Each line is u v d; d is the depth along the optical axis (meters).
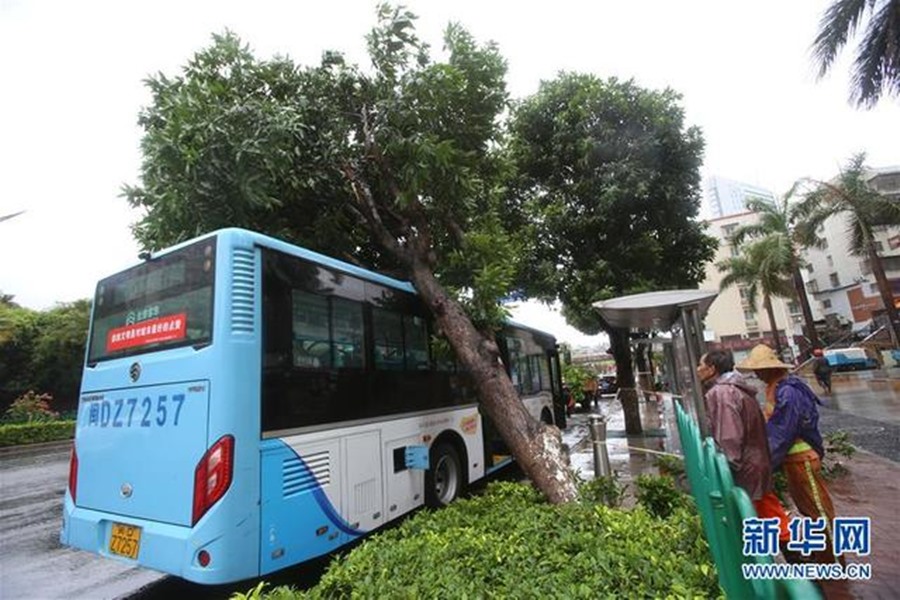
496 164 7.33
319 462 4.40
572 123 12.01
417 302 6.50
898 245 41.03
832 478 6.58
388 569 2.91
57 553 6.32
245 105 5.30
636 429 13.27
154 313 4.31
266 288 4.16
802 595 1.30
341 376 4.86
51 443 22.19
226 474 3.58
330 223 6.70
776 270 26.83
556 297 12.00
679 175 11.73
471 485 8.66
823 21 12.56
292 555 3.99
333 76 6.44
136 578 5.38
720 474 2.24
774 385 4.27
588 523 3.69
